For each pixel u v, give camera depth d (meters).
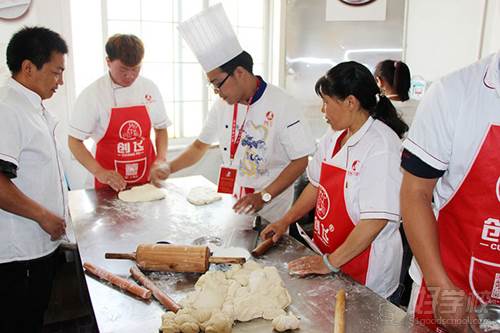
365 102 1.45
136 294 1.26
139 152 2.54
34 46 1.68
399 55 3.84
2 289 1.80
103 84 2.45
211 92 3.88
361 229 1.39
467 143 1.08
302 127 2.09
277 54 3.87
